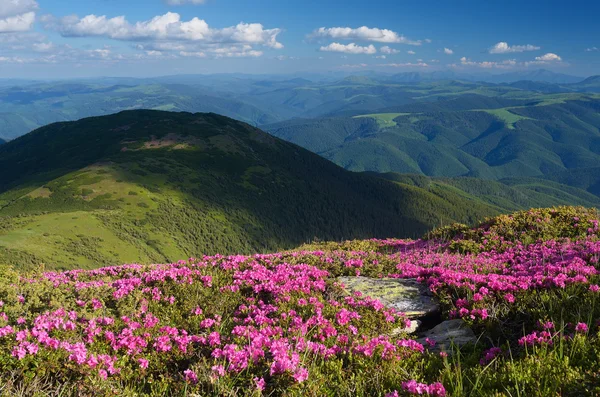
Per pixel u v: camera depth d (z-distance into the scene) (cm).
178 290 1120
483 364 683
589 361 607
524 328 793
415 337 877
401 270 1390
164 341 755
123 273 1419
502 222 1992
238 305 1037
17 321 816
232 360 659
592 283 966
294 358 646
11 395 568
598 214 1953
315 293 1075
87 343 741
